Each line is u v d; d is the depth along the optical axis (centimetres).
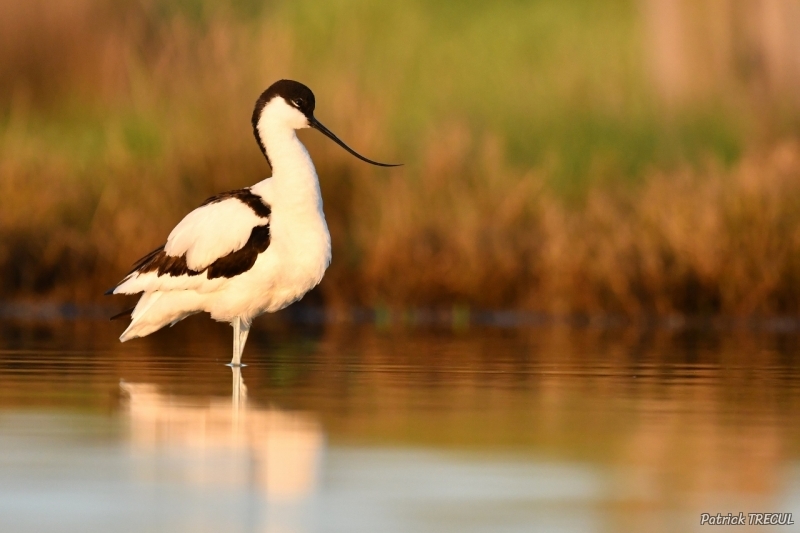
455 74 2419
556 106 2295
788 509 647
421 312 1725
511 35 2655
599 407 927
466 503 650
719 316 1680
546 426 848
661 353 1293
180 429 826
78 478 694
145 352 1270
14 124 2027
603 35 2639
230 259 1127
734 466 732
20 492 665
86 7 2172
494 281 1723
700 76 2134
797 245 1683
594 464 736
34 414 875
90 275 1739
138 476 699
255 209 1131
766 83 2084
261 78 1877
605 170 2002
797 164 1767
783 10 2066
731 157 2078
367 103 1861
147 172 1792
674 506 650
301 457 747
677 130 2127
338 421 859
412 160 1888
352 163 1816
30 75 2159
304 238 1130
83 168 1855
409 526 611
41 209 1773
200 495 661
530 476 707
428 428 837
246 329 1165
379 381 1058
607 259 1703
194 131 1827
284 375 1091
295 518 622
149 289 1159
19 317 1630
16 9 2161
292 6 2600
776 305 1677
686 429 842
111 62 2156
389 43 2517
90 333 1451
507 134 2223
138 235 1730
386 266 1738
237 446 776
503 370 1140
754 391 1013
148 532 596
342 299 1739
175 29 1991
